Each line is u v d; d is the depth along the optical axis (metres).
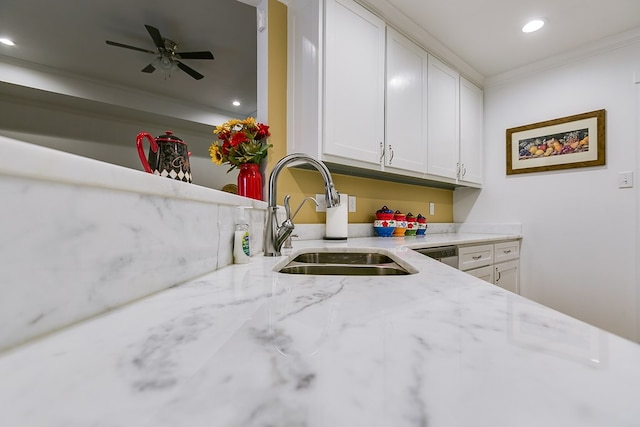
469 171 2.59
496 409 0.21
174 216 0.60
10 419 0.20
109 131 3.89
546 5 1.82
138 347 0.31
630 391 0.23
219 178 4.65
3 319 0.29
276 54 1.78
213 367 0.27
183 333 0.35
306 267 1.12
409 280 0.67
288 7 1.80
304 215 1.90
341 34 1.62
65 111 3.64
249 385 0.24
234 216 0.94
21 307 0.31
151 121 4.11
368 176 2.27
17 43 2.85
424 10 1.87
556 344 0.32
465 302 0.49
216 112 4.41
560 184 2.38
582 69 2.29
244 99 4.07
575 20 1.95
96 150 3.81
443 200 2.95
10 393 0.23
